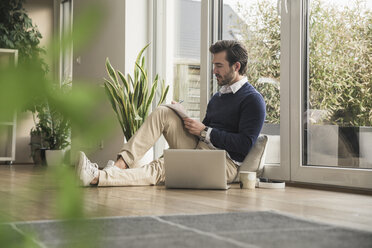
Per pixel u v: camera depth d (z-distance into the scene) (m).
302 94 3.13
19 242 0.17
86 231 0.15
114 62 4.54
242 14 3.59
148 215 1.68
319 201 2.29
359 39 2.78
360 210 1.98
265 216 1.70
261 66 3.43
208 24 3.85
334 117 2.93
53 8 6.14
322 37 3.02
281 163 3.23
